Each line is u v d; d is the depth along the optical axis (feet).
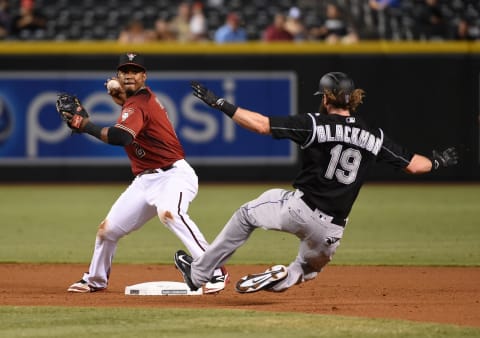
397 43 220.43
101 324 75.51
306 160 79.71
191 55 220.43
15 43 219.20
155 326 74.54
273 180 222.07
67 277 107.96
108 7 282.36
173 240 144.77
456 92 221.25
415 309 83.82
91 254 128.36
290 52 220.43
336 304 86.89
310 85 220.43
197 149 221.46
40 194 205.98
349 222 162.71
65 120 86.12
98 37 268.41
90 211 177.58
